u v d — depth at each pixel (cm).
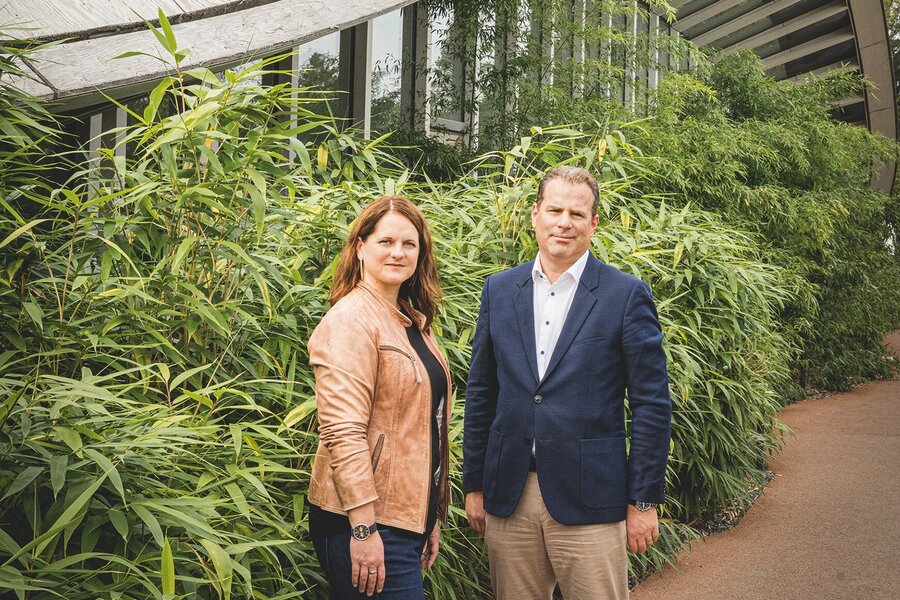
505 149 717
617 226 381
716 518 435
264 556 186
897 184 1600
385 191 306
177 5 350
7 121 230
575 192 210
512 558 215
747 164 807
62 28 314
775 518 439
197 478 193
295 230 274
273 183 265
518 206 331
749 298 407
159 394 231
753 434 475
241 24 364
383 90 796
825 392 932
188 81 355
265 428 201
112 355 232
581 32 798
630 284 208
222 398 227
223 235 241
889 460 581
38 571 150
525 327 216
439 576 252
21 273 230
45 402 193
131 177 238
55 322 215
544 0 777
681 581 347
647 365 203
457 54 768
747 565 367
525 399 211
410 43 831
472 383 229
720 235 422
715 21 1523
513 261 331
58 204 225
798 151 827
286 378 244
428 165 677
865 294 1021
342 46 759
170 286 236
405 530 178
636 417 204
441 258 304
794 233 791
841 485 511
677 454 377
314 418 233
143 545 176
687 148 698
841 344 950
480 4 738
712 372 395
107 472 154
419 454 182
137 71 324
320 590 212
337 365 173
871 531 416
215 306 230
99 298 225
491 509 216
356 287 189
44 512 181
